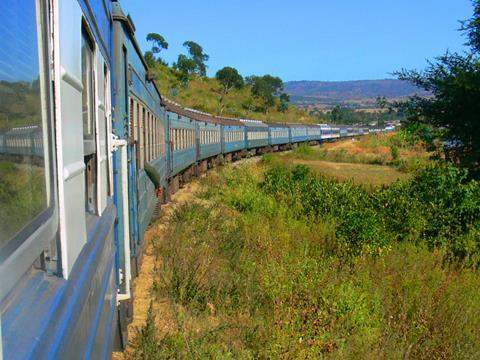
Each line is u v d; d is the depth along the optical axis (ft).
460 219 38.65
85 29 10.53
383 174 104.42
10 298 5.71
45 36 6.84
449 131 49.42
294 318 23.24
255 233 38.32
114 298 14.15
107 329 11.57
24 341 5.24
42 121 6.74
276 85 370.32
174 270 28.37
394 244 35.70
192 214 42.75
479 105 45.55
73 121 8.39
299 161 135.74
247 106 314.14
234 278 28.32
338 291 25.17
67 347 6.34
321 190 50.26
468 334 22.36
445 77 48.16
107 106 15.47
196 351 19.66
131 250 23.25
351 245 34.32
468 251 33.42
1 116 5.37
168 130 53.42
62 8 7.51
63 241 7.32
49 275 7.24
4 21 5.41
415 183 44.19
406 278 28.04
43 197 6.65
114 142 16.69
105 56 14.87
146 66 32.14
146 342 19.58
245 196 54.49
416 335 22.61
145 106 31.65
